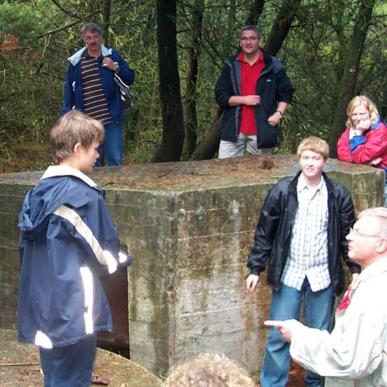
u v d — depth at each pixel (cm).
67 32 1039
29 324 302
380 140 526
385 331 278
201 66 1073
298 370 491
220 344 465
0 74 1027
